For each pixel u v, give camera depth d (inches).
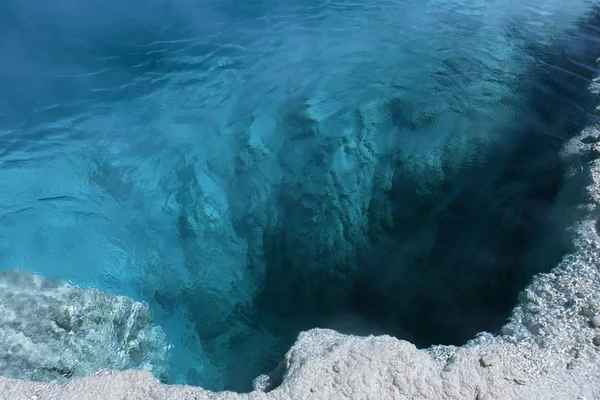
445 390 107.4
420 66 291.7
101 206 237.0
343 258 223.3
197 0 358.9
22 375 155.2
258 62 303.7
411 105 268.4
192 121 273.3
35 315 167.9
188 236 233.5
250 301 217.8
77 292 179.2
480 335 128.7
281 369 120.3
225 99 282.2
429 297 191.3
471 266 190.9
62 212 231.8
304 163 255.0
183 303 212.4
